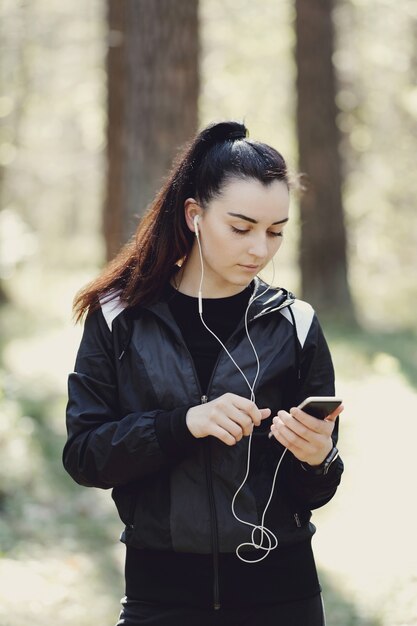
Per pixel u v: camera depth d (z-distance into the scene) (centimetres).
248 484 280
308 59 1602
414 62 2159
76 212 3859
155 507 282
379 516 751
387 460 886
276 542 281
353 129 2108
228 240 279
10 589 585
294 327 290
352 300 1661
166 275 293
